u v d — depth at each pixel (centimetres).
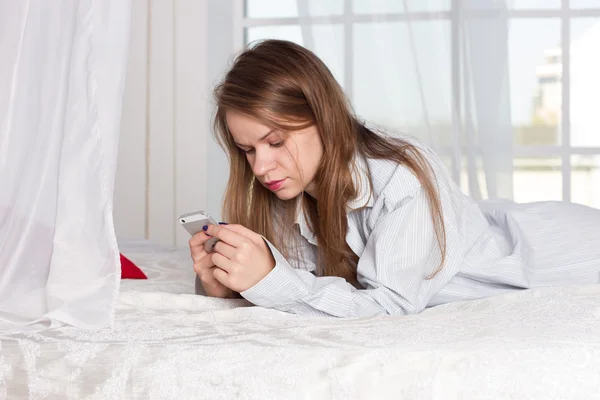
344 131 114
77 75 92
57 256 92
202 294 119
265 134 109
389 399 76
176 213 276
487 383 75
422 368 77
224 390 79
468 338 82
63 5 94
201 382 79
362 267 112
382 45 257
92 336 87
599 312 96
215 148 275
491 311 99
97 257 92
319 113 111
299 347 81
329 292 105
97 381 81
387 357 78
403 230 110
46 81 94
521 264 126
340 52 259
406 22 255
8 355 84
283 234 128
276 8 283
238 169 125
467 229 125
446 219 118
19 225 95
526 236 140
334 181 114
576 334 82
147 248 197
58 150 94
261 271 104
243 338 85
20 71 95
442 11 254
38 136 94
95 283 92
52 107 94
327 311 105
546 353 77
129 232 276
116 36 92
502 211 144
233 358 80
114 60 92
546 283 130
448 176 128
